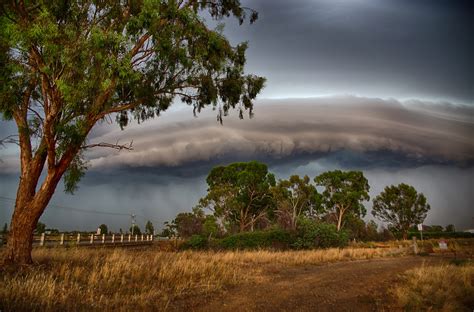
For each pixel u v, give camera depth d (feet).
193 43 43.93
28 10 37.35
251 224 178.81
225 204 171.12
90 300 26.53
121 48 36.24
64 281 31.58
